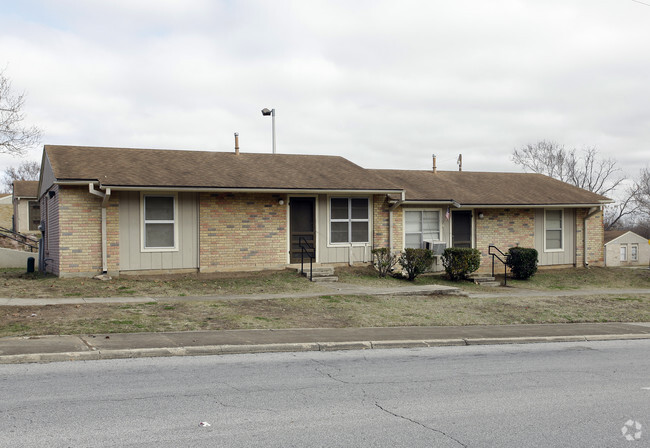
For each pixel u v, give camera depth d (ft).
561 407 22.17
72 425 18.25
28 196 109.60
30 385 22.75
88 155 60.59
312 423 19.30
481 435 18.62
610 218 173.06
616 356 33.37
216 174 61.26
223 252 60.29
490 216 75.31
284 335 34.50
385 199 68.13
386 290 54.95
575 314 48.65
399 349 33.63
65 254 53.78
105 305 41.45
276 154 74.13
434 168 86.63
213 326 36.04
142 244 56.75
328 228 65.51
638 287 70.23
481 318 44.78
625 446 17.89
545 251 79.05
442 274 71.92
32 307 39.37
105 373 25.09
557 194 81.76
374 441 17.70
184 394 22.27
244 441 17.31
